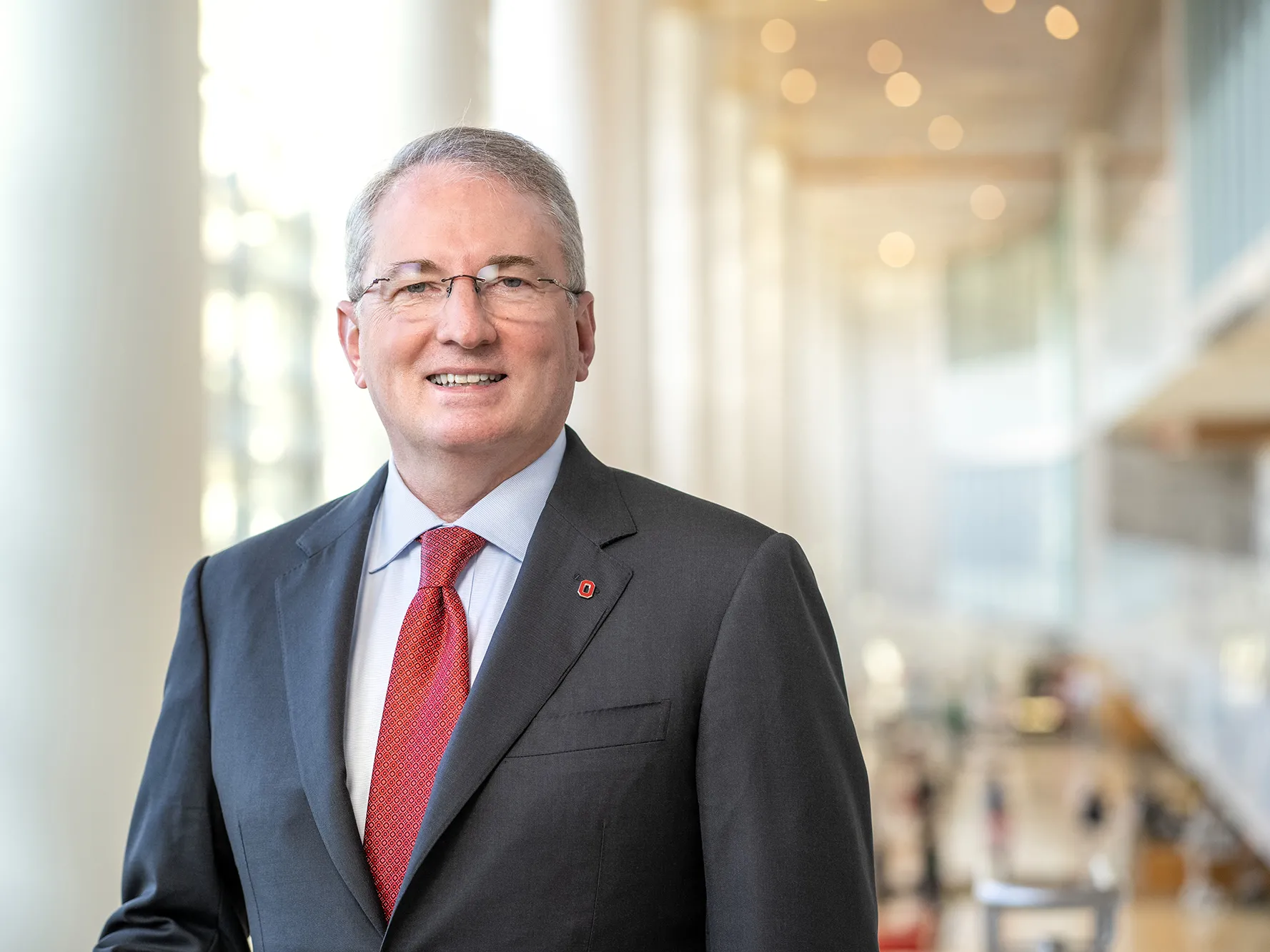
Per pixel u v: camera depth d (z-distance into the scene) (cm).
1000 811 1493
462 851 142
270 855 152
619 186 939
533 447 160
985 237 3266
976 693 2739
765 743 146
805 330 2695
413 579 162
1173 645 1282
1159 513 2216
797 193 2656
